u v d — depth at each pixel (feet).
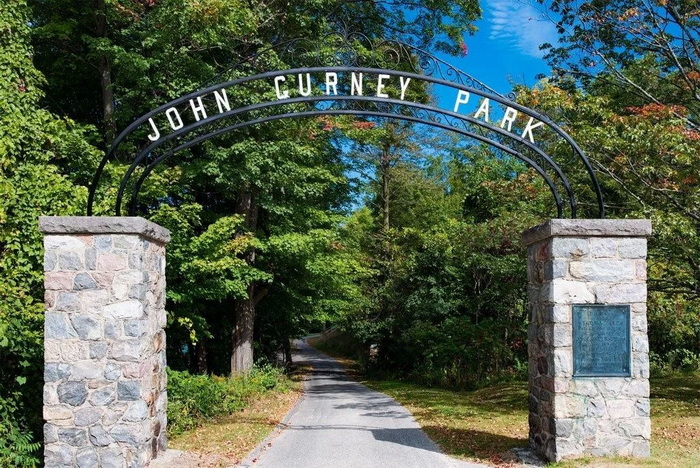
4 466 25.64
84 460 23.75
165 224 45.93
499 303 70.33
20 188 37.78
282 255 57.26
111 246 24.39
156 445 26.43
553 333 24.72
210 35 45.50
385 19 64.90
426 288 74.69
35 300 37.09
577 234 24.93
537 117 27.09
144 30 48.78
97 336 24.11
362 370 92.58
